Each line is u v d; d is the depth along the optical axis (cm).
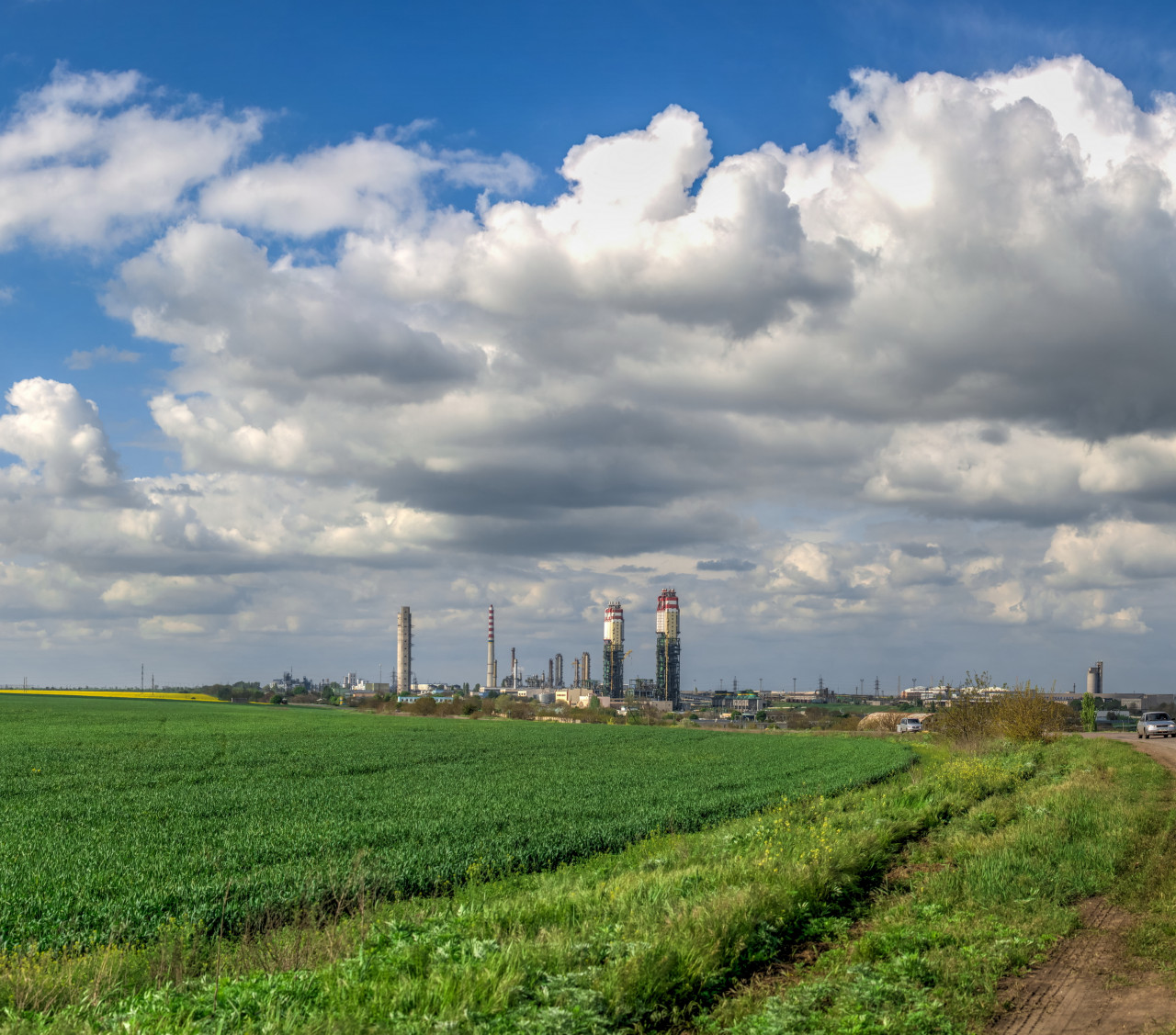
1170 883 1316
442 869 1744
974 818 2055
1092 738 5103
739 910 1124
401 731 8319
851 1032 798
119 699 18700
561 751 5694
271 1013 816
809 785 3359
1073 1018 844
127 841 2162
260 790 3350
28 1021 816
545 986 869
